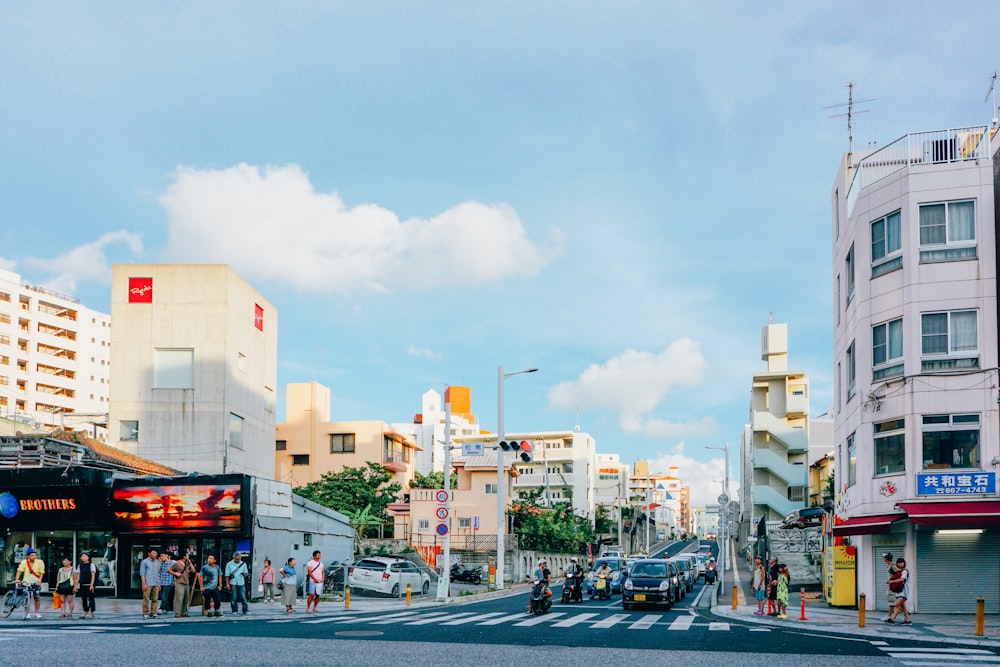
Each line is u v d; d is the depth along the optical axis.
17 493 31.34
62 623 21.92
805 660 14.85
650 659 14.65
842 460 32.62
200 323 46.31
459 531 63.66
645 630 20.69
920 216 27.31
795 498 72.88
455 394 140.38
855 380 29.66
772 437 74.75
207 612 24.77
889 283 27.95
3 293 94.69
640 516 135.38
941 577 26.44
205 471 45.09
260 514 33.31
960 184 26.98
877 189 28.67
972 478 25.61
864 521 27.70
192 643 16.52
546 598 26.97
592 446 122.62
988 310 26.25
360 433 73.62
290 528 36.09
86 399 103.69
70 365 101.62
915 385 26.61
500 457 42.47
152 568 24.27
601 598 37.41
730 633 20.06
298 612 26.70
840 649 16.83
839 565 29.95
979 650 17.19
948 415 26.22
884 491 27.28
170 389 45.72
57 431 35.19
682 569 39.88
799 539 50.31
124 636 17.92
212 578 24.52
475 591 41.50
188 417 45.53
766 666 14.02
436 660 14.16
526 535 65.00
